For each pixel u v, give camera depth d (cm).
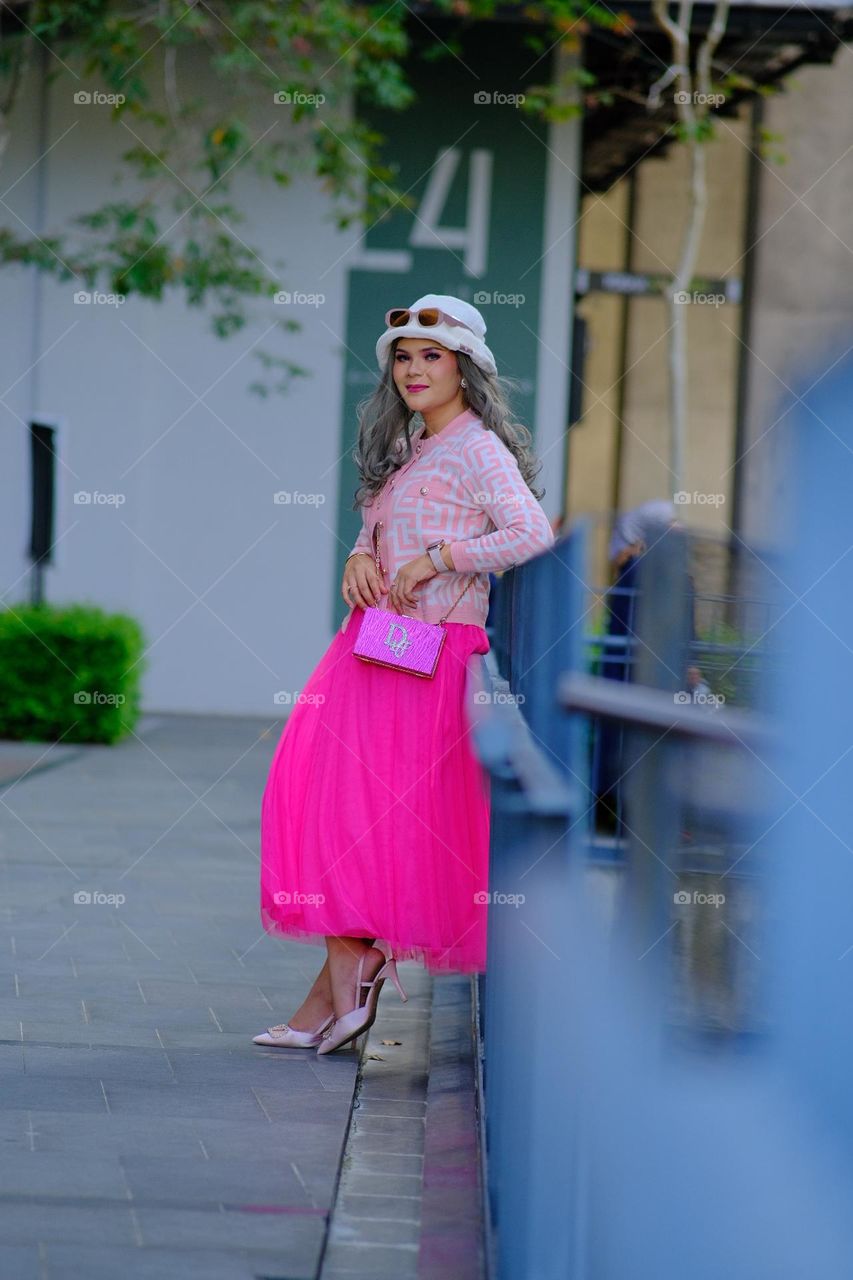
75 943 1045
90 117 2717
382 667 761
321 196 2758
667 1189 369
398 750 757
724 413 3067
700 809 327
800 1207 309
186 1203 575
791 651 237
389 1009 938
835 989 271
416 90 2759
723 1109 365
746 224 3061
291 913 770
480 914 754
